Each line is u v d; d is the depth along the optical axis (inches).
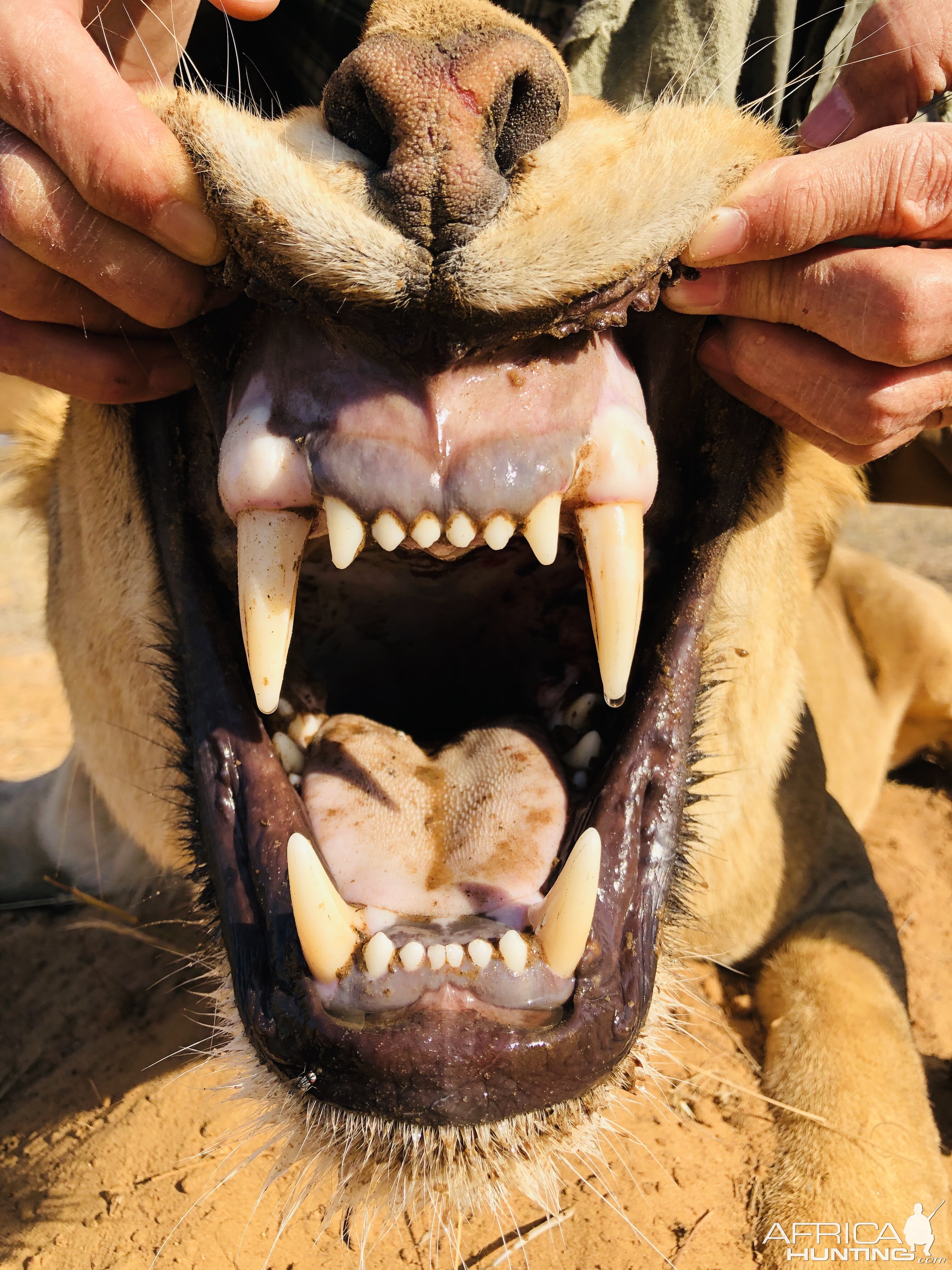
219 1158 13.2
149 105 8.4
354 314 8.0
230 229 7.9
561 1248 12.0
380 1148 8.5
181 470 10.6
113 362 9.8
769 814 15.4
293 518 8.9
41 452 14.2
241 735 9.9
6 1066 15.4
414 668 13.1
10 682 32.8
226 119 7.8
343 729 11.0
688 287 9.0
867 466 17.7
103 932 18.1
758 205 8.3
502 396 8.5
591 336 8.9
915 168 8.4
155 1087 14.4
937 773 27.1
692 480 10.5
